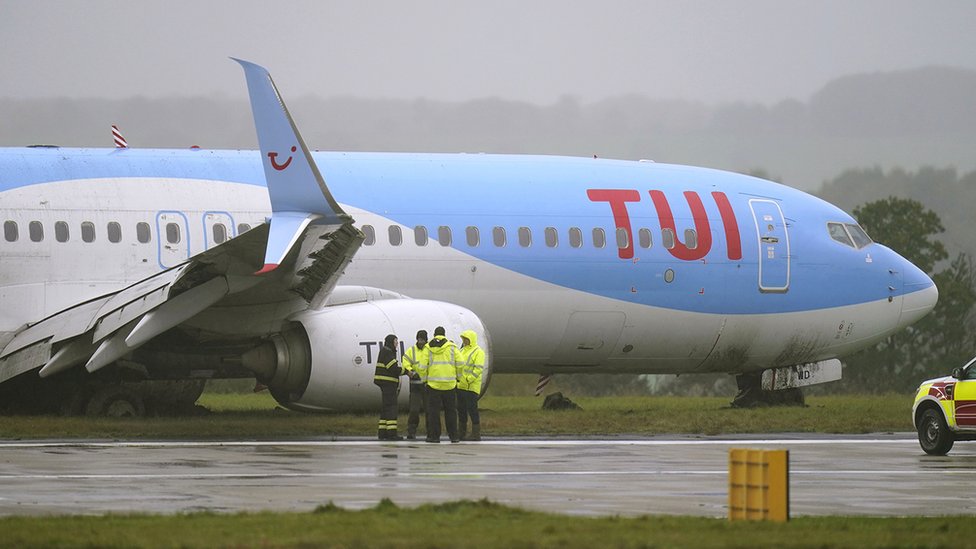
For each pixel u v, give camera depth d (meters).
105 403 98.06
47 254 96.94
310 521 44.12
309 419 99.00
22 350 92.88
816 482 63.09
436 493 55.59
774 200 115.12
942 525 44.84
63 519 44.53
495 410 119.62
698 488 58.94
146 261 98.38
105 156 101.25
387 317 94.19
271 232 82.75
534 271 105.62
